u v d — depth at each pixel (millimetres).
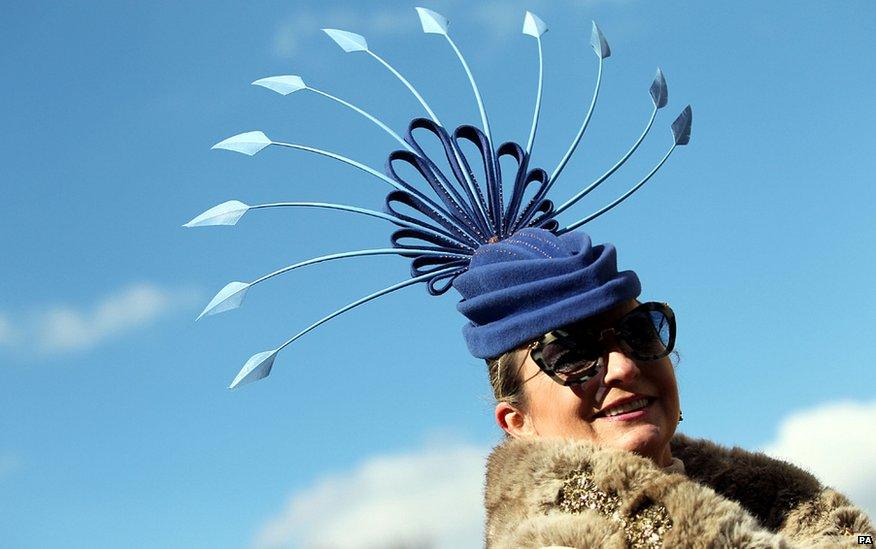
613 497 1675
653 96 2107
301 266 1946
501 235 1999
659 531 1632
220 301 1920
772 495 1932
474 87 2084
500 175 2027
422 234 1982
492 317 1870
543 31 2127
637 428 1808
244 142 2041
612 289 1812
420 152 2029
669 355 1859
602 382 1812
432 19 2143
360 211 1997
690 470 1979
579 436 1821
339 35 2143
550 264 1840
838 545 1840
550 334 1821
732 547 1604
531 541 1648
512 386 1881
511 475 1760
